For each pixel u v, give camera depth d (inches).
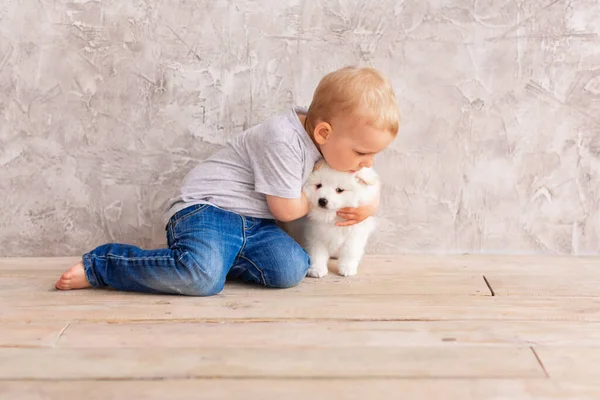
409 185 71.3
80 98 67.8
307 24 66.9
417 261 70.3
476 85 68.6
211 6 66.3
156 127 68.8
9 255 71.1
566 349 47.4
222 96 68.3
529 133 69.8
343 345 47.5
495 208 71.8
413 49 67.7
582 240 72.4
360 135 56.9
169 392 40.9
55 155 69.0
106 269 58.5
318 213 62.4
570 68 68.1
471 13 66.9
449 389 41.6
